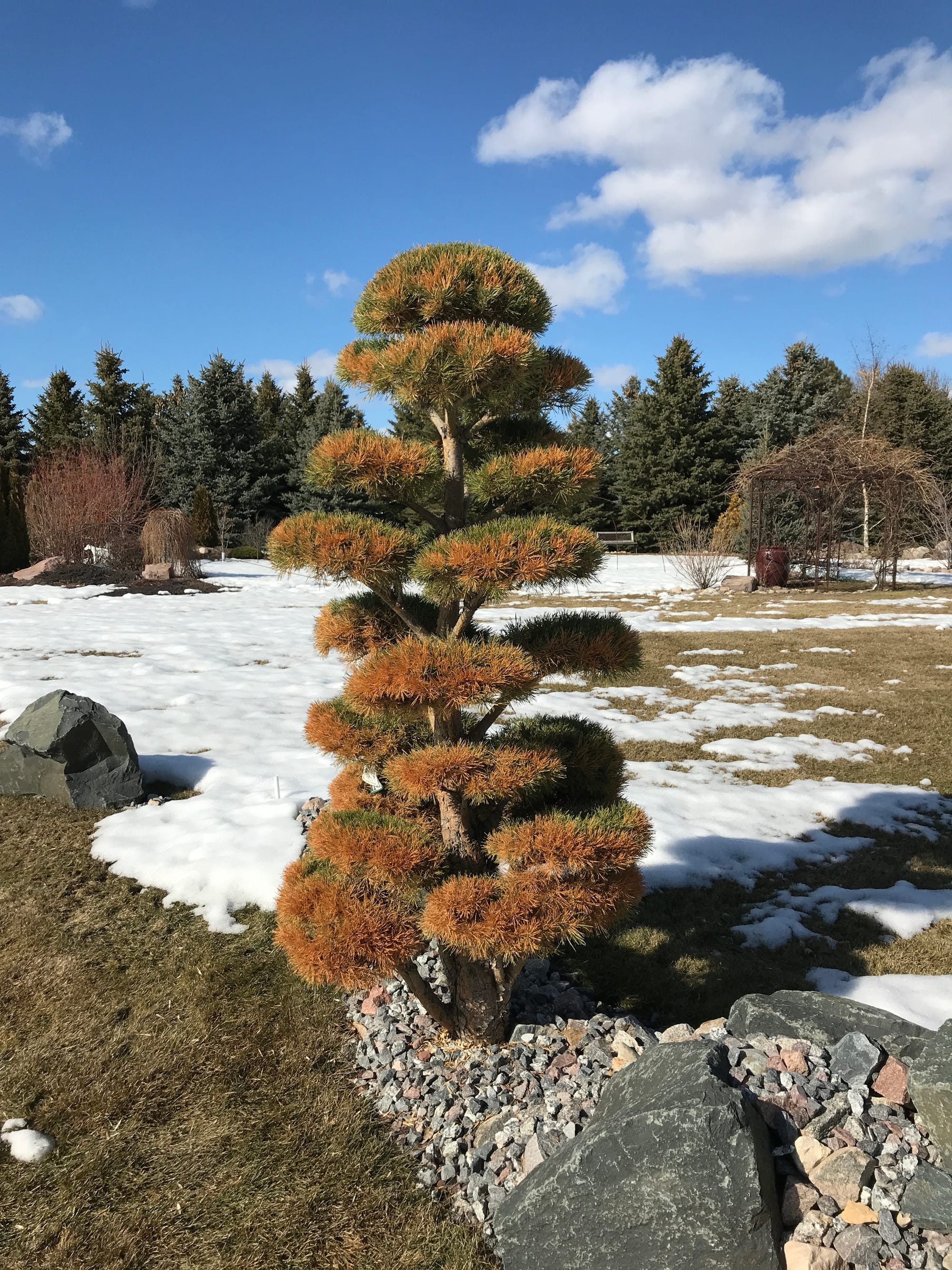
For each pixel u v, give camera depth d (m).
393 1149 2.69
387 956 2.59
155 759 6.36
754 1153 2.09
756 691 9.39
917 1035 2.64
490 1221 2.38
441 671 2.54
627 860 2.61
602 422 43.44
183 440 33.91
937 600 17.59
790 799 5.95
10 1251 2.31
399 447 2.68
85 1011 3.47
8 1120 2.84
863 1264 2.04
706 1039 2.67
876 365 27.48
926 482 20.11
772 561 20.62
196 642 11.50
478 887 2.60
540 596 19.20
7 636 11.50
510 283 2.89
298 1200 2.47
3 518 19.80
